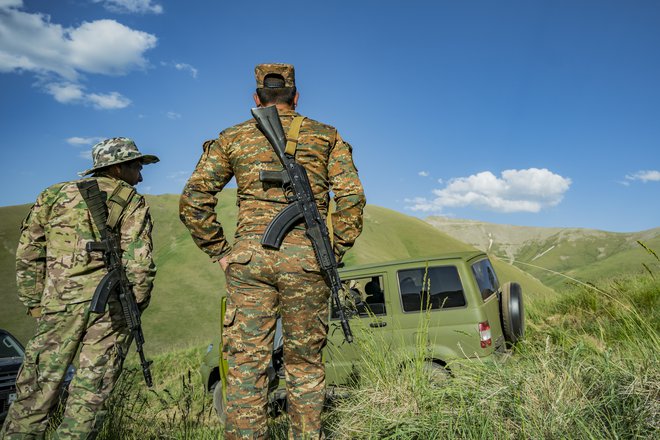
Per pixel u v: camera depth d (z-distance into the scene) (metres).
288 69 2.46
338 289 2.21
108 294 2.57
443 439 2.37
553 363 2.86
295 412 2.26
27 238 2.69
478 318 5.04
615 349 3.03
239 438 2.12
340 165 2.38
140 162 3.06
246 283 2.18
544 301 8.74
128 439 3.07
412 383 3.09
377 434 2.54
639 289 6.48
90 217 2.69
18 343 5.95
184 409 3.35
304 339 2.23
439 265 5.36
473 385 2.80
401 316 5.29
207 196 2.29
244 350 2.15
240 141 2.30
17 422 2.55
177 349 11.56
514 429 2.33
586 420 2.24
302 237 2.21
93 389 2.56
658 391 2.27
